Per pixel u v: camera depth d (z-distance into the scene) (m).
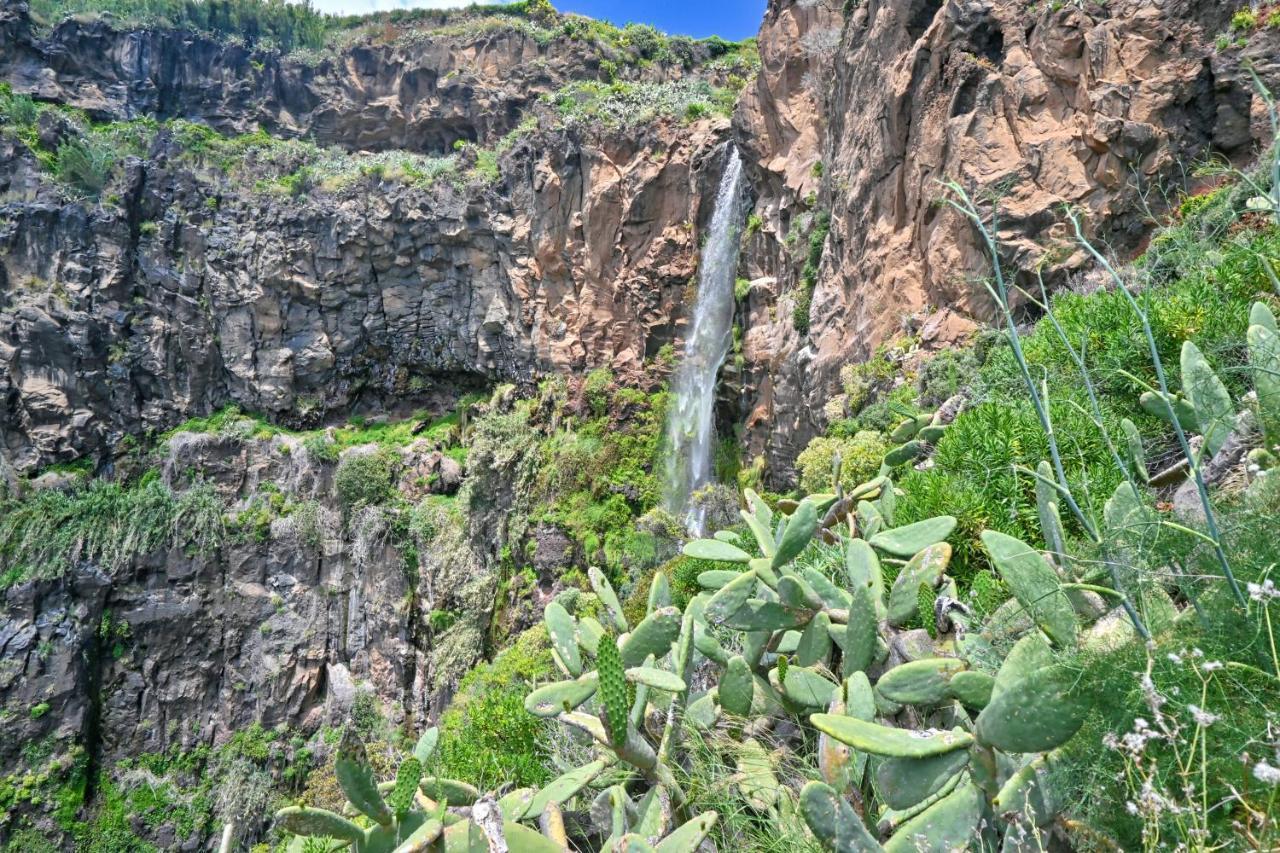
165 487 33.25
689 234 28.05
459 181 33.34
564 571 27.73
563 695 3.03
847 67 16.27
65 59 38.03
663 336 28.84
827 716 1.93
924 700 2.13
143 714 30.55
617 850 2.41
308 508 33.47
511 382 33.28
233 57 41.69
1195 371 3.23
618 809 2.64
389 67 42.56
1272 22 9.62
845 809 1.92
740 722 3.14
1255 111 9.61
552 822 2.61
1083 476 4.18
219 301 35.38
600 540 27.11
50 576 29.69
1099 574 2.32
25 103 34.28
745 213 24.72
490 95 39.38
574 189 30.50
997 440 5.30
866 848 1.88
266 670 31.64
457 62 40.97
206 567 32.44
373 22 45.62
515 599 28.80
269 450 34.94
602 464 28.22
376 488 33.22
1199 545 2.06
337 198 35.22
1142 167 10.29
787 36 19.92
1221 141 9.95
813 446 11.23
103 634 30.50
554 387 30.55
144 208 35.06
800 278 18.56
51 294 32.16
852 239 15.10
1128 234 10.21
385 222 34.19
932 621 3.13
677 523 24.66
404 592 31.83
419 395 36.75
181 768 30.28
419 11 44.94
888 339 13.12
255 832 29.70
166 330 34.56
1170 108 10.27
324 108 42.19
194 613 31.81
